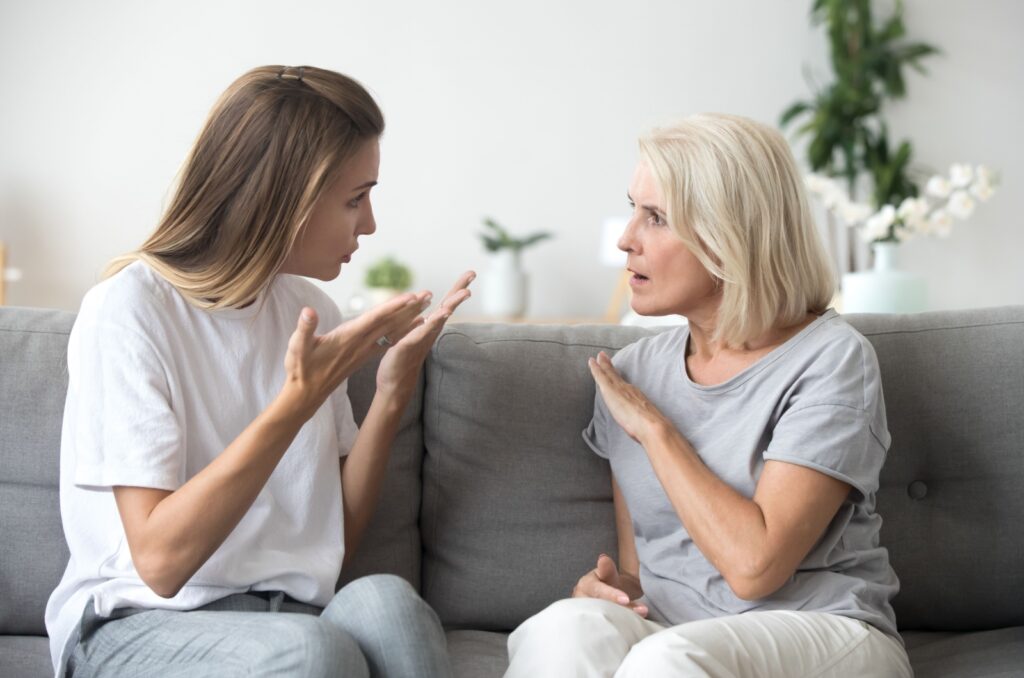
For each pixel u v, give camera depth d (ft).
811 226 4.54
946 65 19.75
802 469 4.11
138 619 3.95
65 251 19.03
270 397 4.47
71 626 4.07
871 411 4.25
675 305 4.60
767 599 4.24
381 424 4.81
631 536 5.00
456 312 19.69
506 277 18.29
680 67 19.60
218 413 4.31
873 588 4.31
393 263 18.40
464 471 5.22
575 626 3.83
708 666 3.61
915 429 5.13
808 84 19.61
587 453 5.25
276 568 4.29
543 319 18.47
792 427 4.19
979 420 5.09
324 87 4.33
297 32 19.25
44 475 4.94
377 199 19.58
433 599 5.23
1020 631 4.98
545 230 19.74
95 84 18.95
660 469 4.38
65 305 19.06
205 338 4.31
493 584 5.15
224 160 4.22
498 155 19.65
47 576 4.91
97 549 4.21
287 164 4.20
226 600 4.18
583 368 5.33
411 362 4.72
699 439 4.59
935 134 19.75
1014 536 5.05
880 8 19.83
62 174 19.01
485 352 5.30
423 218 19.63
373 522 5.15
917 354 5.17
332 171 4.24
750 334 4.48
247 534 4.26
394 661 3.52
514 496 5.19
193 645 3.68
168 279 4.18
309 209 4.23
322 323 4.89
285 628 3.48
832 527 4.33
